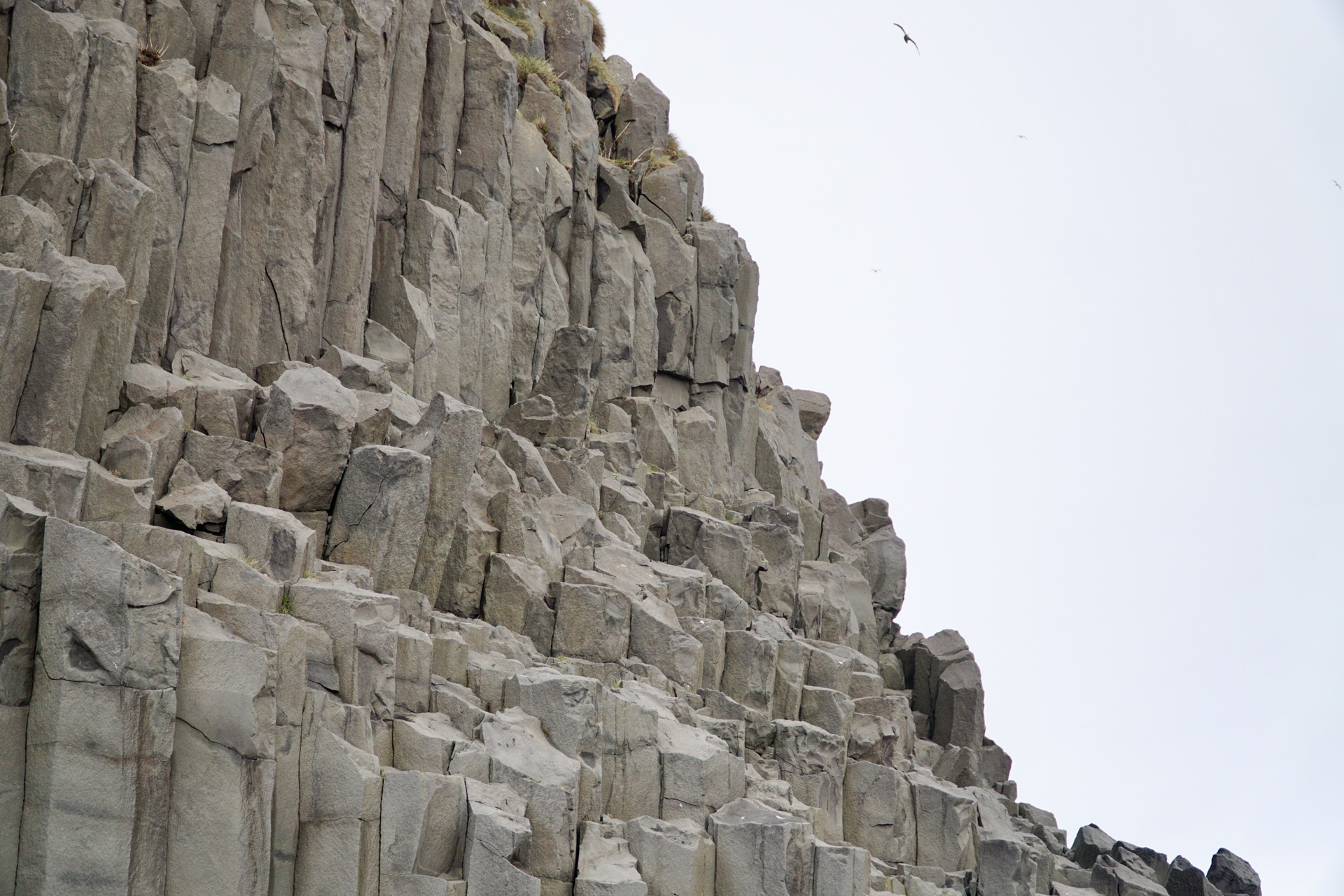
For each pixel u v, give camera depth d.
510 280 150.00
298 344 120.56
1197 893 148.88
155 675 72.25
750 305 190.12
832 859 94.44
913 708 183.75
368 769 79.12
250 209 119.00
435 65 145.38
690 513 145.12
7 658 71.06
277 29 124.25
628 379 165.25
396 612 85.81
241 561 82.50
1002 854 120.25
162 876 72.25
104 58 105.00
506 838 79.56
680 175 184.50
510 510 116.38
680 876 89.31
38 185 95.06
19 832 70.75
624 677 111.56
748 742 117.88
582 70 185.50
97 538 71.81
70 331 85.31
